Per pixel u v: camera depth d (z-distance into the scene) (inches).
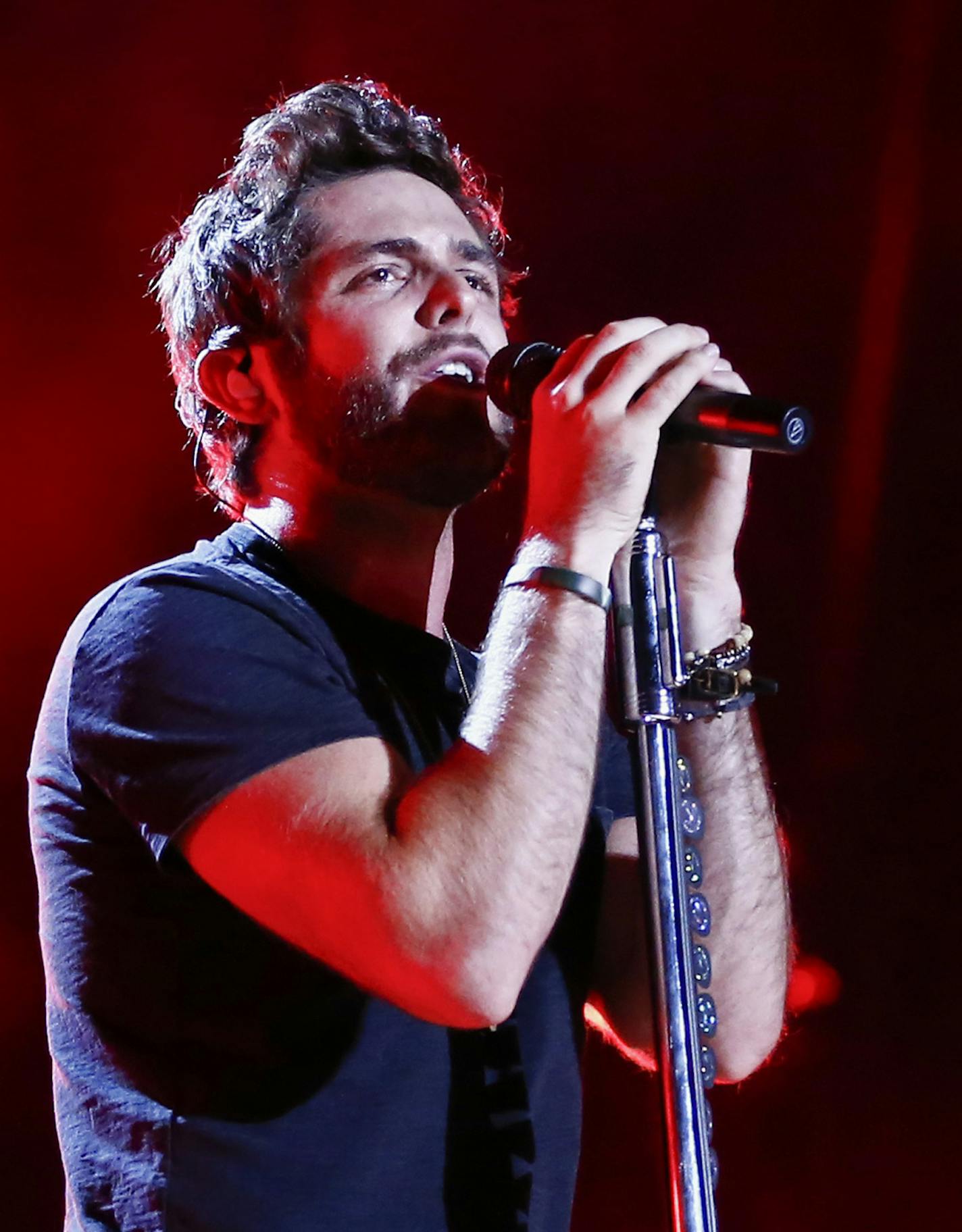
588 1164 596.1
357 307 215.9
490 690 185.6
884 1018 618.5
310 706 188.1
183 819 182.5
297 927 180.1
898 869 625.9
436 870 173.6
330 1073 187.2
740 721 233.0
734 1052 227.5
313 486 220.5
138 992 192.4
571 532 190.2
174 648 189.9
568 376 195.3
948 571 625.9
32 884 633.6
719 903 225.5
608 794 235.6
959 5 599.8
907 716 630.5
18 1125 608.4
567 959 214.8
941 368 625.0
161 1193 183.3
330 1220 183.0
